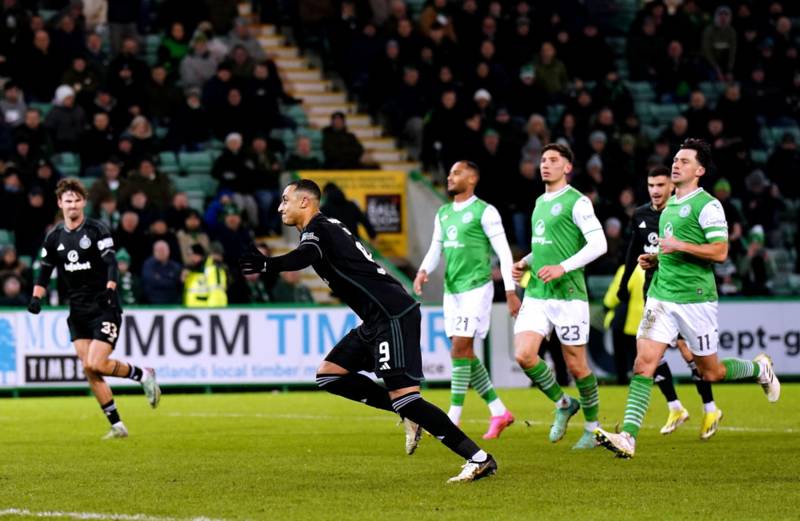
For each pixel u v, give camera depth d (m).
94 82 74.88
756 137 83.25
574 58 86.19
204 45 78.12
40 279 38.31
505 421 37.53
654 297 31.47
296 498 24.36
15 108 72.94
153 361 62.38
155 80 75.81
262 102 76.25
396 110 81.44
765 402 52.38
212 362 63.12
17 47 75.12
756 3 92.94
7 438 38.19
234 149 72.00
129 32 82.19
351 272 26.27
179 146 75.06
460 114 76.69
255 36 87.19
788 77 90.19
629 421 30.16
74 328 38.34
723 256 30.94
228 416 47.12
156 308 62.50
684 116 81.88
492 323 66.00
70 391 61.94
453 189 38.19
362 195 76.12
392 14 84.31
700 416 45.25
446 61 82.19
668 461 30.52
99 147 71.50
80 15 77.06
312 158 75.94
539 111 82.25
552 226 33.31
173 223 67.38
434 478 27.41
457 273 38.19
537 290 33.69
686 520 21.59
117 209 67.50
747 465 29.61
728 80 90.31
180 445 35.53
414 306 26.55
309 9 86.50
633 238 37.22
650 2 90.12
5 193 66.62
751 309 67.25
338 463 30.55
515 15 86.31
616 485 26.03
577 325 33.38
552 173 33.44
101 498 24.55
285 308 64.12
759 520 21.58
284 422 44.09
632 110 82.06
